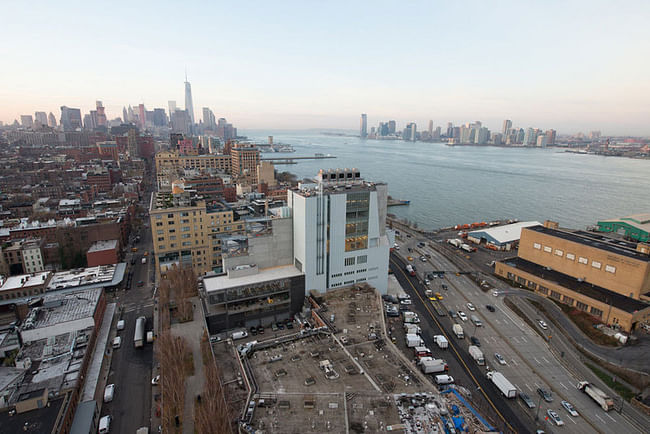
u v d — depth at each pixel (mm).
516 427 79938
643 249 129375
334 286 130375
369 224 131125
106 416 83750
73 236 174750
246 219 167250
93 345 108938
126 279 162500
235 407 72312
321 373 82125
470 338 115312
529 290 148625
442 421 67812
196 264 160000
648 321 118500
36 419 74312
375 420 67375
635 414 84500
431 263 182250
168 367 84562
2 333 112375
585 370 100500
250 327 119625
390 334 116125
